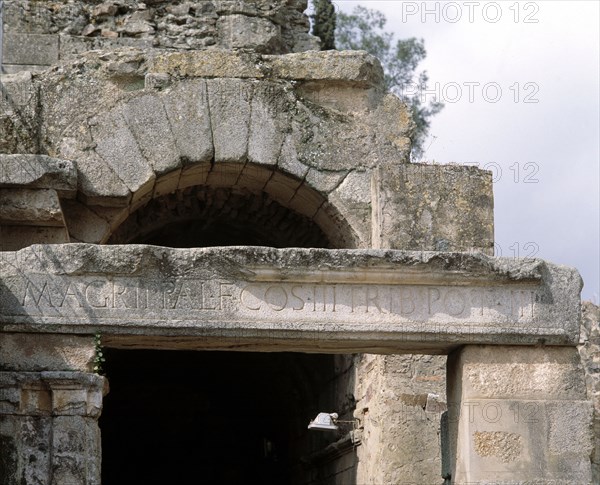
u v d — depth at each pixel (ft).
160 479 95.76
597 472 63.21
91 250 51.16
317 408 77.20
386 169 61.62
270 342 52.37
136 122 61.62
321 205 63.31
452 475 54.03
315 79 63.26
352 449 67.21
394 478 60.44
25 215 58.75
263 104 62.59
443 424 55.83
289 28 68.54
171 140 61.72
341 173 62.90
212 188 66.03
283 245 70.33
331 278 52.13
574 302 53.67
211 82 62.39
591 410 53.31
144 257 51.26
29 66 65.05
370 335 52.16
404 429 60.85
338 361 71.00
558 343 53.47
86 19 66.33
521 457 52.70
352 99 63.87
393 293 52.65
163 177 62.03
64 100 61.62
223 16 66.59
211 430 94.94
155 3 66.74
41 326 50.65
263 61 63.16
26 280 50.93
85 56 62.18
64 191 59.47
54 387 50.42
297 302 51.98
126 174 61.26
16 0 65.67
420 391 61.26
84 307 50.90
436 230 61.46
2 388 50.14
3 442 49.93
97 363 50.98
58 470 49.90
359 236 62.59
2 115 60.70
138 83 62.39
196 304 51.39
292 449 83.92
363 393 65.21
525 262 53.31
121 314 50.98
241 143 62.18
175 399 93.45
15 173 58.54
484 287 53.26
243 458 95.35
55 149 61.05
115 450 95.50
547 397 53.26
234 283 51.75
